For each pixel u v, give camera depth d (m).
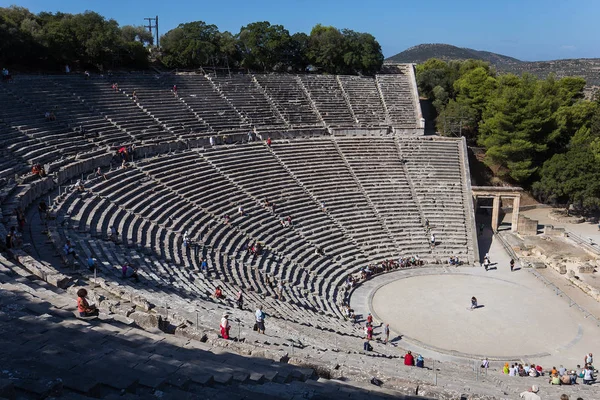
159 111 55.41
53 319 14.44
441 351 32.97
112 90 54.59
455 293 42.81
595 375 29.34
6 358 10.80
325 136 62.75
